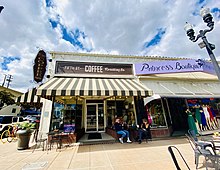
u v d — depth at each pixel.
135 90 8.85
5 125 14.23
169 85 12.40
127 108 12.91
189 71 12.57
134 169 4.88
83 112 13.96
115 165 5.33
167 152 6.82
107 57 12.59
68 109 12.62
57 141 8.38
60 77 10.80
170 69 12.49
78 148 8.17
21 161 6.10
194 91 12.43
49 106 10.70
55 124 10.90
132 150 7.39
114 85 9.69
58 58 11.57
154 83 12.19
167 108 12.55
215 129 12.05
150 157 6.13
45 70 10.64
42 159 6.32
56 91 7.66
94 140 9.93
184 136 10.82
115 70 12.09
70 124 11.94
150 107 11.96
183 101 13.47
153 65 12.45
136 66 12.48
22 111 38.97
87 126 13.80
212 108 13.13
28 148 8.50
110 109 14.20
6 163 5.87
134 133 10.09
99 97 13.92
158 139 10.15
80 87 8.42
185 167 4.94
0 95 31.31
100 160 5.95
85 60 11.94
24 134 8.30
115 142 9.47
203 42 6.00
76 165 5.45
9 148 8.80
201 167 4.87
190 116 11.52
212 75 13.95
